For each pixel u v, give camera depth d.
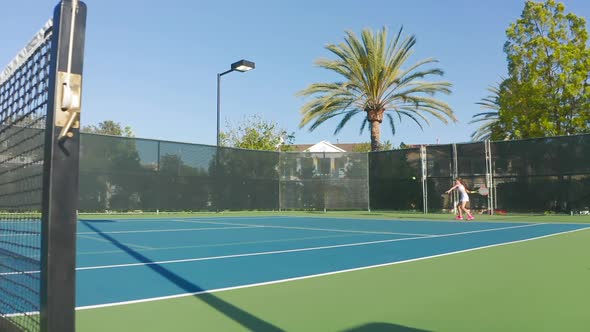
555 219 16.47
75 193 1.99
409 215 20.36
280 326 3.30
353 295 4.31
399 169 22.11
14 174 2.73
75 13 2.05
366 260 6.63
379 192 22.67
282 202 23.50
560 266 5.96
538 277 5.17
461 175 20.34
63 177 1.97
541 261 6.41
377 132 25.14
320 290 4.54
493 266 5.99
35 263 2.33
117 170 18.58
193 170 20.67
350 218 18.50
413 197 21.67
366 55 23.81
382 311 3.71
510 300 4.06
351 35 23.77
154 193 19.52
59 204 1.95
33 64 2.40
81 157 17.77
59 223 1.95
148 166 19.41
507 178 19.20
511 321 3.38
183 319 3.48
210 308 3.82
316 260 6.64
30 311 2.38
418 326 3.29
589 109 23.81
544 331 3.13
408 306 3.87
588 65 23.98
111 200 18.41
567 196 17.89
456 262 6.37
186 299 4.15
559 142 18.17
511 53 25.44
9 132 2.83
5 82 2.92
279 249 8.02
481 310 3.71
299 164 23.59
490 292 4.39
